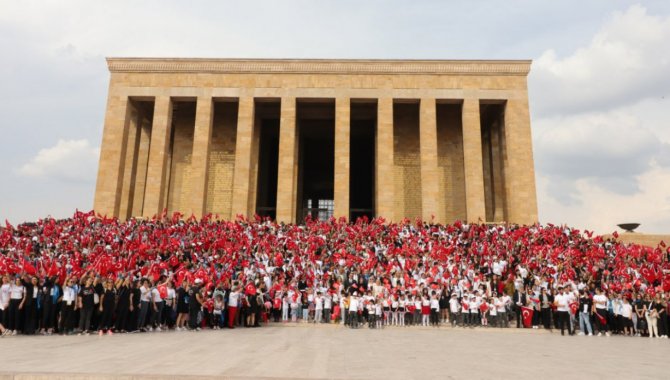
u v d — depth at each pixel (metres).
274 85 45.53
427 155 43.91
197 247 28.80
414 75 45.75
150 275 19.88
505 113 45.50
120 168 43.81
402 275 25.61
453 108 49.72
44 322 16.44
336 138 44.28
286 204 42.72
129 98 45.66
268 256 28.20
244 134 44.31
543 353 13.85
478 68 45.62
